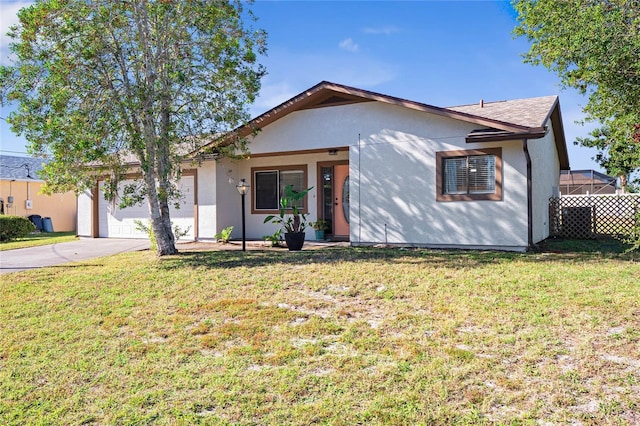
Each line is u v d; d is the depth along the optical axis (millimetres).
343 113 12492
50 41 9445
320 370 4207
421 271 8070
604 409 3318
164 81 10648
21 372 4414
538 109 12172
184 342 5098
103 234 17016
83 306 6711
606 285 6727
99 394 3904
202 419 3408
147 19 10469
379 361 4336
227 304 6465
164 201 11234
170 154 11148
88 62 9758
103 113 9805
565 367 4035
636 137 8172
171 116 11055
